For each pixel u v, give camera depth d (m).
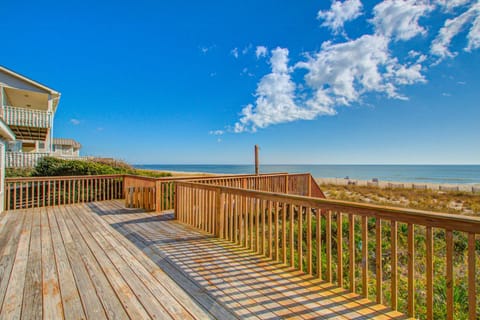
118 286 2.18
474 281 1.38
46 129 12.46
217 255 2.98
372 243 5.35
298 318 1.71
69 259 2.82
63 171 8.74
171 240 3.55
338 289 2.15
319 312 1.79
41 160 10.06
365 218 1.99
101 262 2.73
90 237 3.69
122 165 13.04
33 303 1.89
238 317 1.72
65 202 6.75
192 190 4.46
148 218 4.98
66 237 3.69
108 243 3.41
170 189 5.94
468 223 1.38
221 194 3.73
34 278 2.33
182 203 4.75
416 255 4.82
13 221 4.70
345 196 15.04
